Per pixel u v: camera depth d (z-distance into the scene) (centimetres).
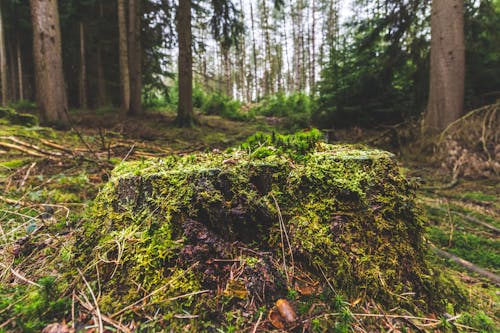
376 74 762
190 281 116
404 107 750
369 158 146
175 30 1145
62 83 643
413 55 729
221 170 135
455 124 527
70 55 1377
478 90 643
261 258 125
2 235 183
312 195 138
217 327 106
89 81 1464
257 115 1623
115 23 1290
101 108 1221
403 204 141
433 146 543
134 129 741
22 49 1435
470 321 125
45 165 366
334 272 126
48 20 610
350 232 133
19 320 105
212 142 695
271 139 177
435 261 195
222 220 130
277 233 132
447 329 118
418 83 731
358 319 114
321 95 887
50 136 515
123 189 144
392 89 782
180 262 120
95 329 102
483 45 636
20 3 1184
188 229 125
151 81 1345
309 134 176
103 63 1456
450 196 355
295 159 149
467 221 278
